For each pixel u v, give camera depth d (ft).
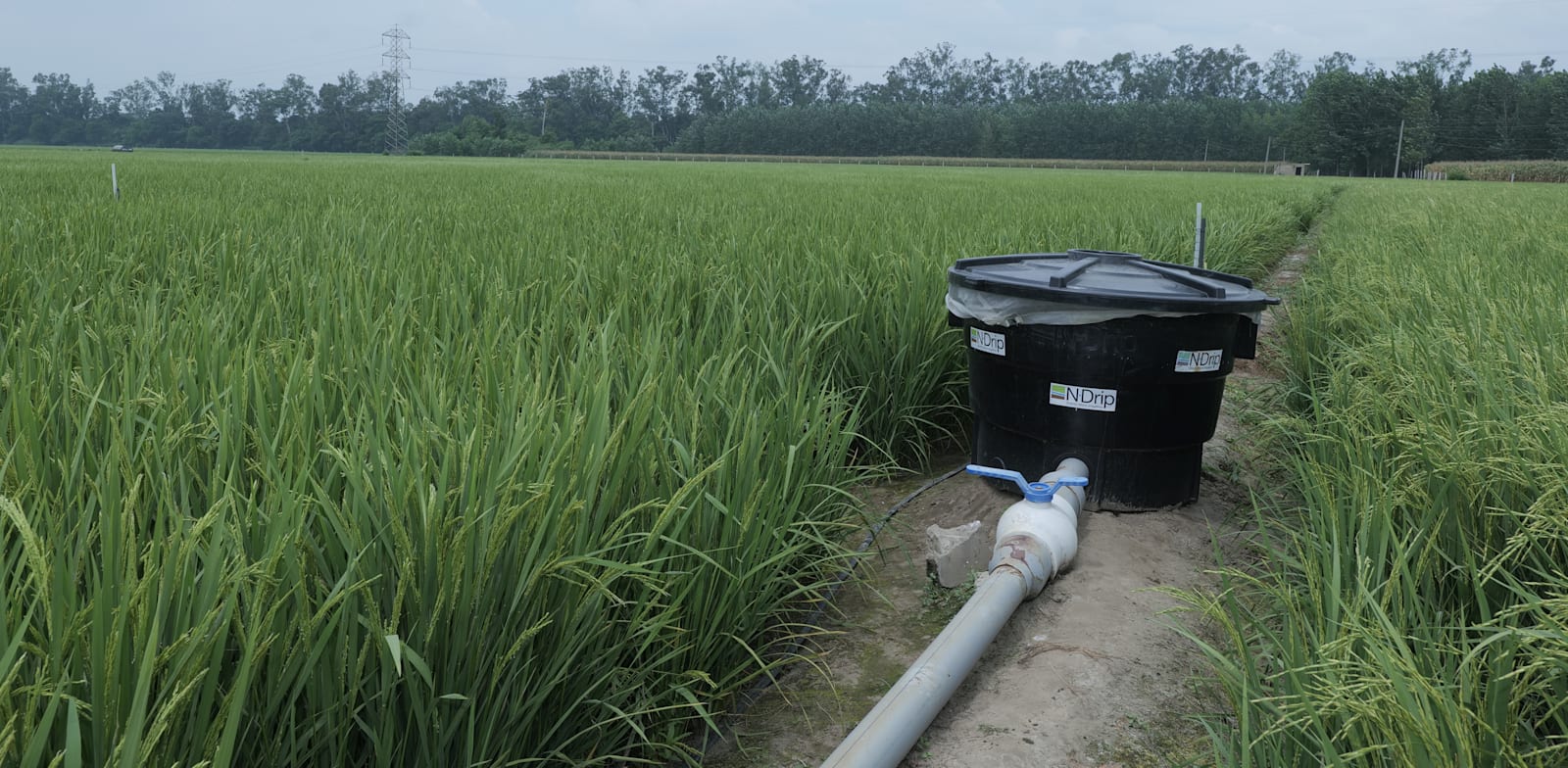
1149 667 10.62
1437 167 299.38
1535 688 7.34
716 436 11.07
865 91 577.84
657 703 9.41
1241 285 14.61
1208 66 579.07
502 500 7.24
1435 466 10.20
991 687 10.34
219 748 5.08
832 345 17.71
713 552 9.65
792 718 10.20
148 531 7.77
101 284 17.10
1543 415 9.78
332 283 16.78
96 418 9.25
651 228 31.94
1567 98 368.07
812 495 12.32
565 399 9.87
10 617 5.74
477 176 78.18
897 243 26.58
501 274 17.66
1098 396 13.84
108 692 5.21
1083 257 16.03
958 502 15.62
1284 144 390.21
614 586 8.98
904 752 8.65
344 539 6.86
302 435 8.54
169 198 39.47
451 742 7.49
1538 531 8.72
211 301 16.38
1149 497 14.42
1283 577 11.02
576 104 532.32
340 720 6.59
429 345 12.67
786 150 426.92
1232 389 21.89
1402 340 14.43
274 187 51.96
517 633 7.66
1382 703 6.73
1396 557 9.46
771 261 22.17
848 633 11.85
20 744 5.06
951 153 419.13
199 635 5.41
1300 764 7.56
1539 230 35.65
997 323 14.24
